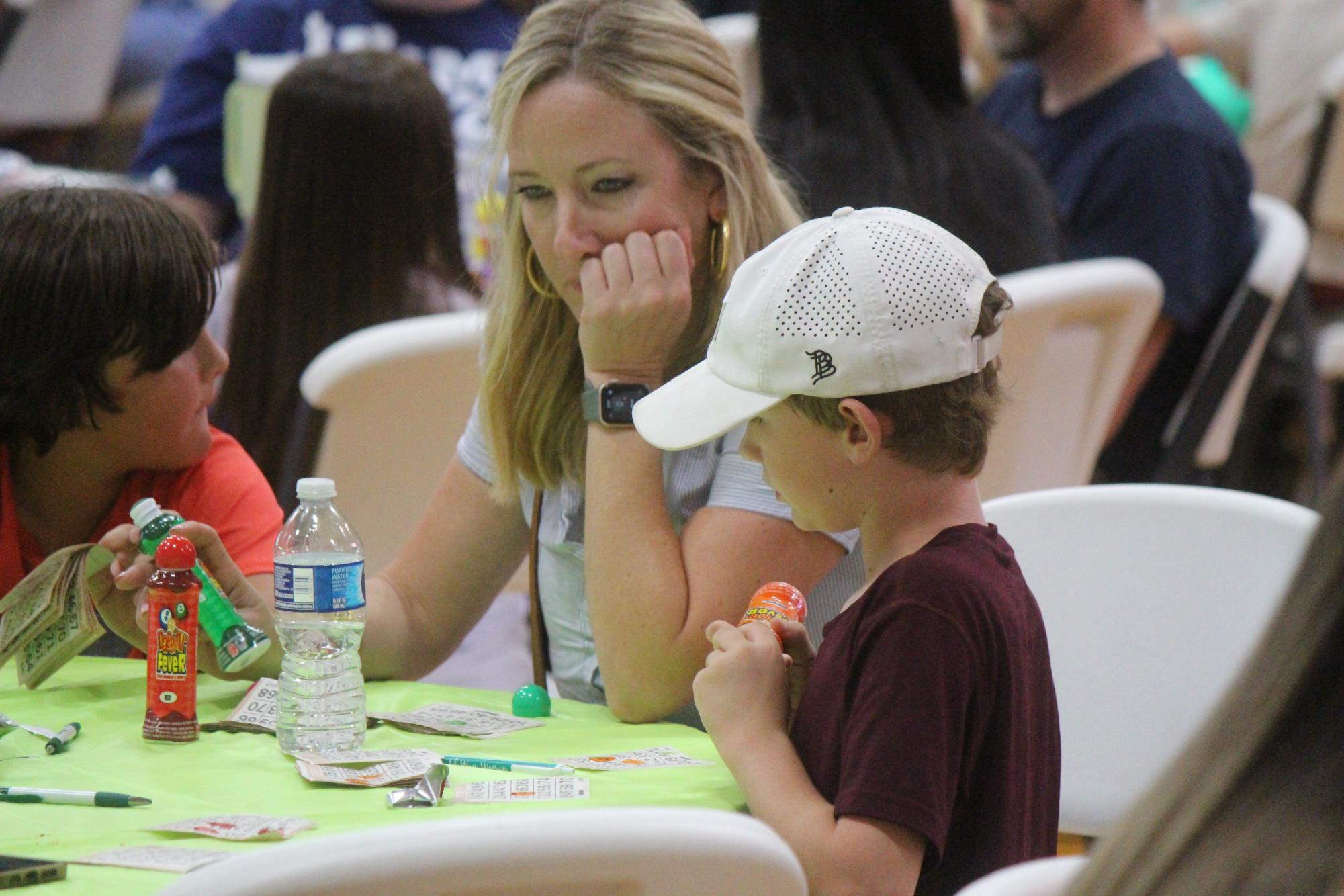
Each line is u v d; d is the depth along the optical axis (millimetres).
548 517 7613
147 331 7062
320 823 5223
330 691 6164
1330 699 2555
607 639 6758
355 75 11039
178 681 6223
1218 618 7133
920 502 5590
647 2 7117
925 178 11008
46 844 5051
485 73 16031
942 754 5023
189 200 17156
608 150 6867
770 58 11367
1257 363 13234
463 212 14406
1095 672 7383
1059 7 13758
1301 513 6996
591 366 7043
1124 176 13383
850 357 5359
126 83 23219
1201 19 21141
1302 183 17922
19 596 6918
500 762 5871
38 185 7438
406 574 7996
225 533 7551
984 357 5531
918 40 11336
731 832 4031
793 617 6098
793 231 5766
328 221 11031
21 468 7523
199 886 3746
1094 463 12641
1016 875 3742
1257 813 2574
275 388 11188
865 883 4938
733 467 6922
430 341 9750
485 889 3893
